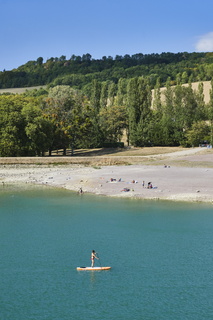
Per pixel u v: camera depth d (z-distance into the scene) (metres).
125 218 60.88
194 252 46.38
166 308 33.88
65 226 57.28
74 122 148.25
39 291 37.06
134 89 165.62
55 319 32.16
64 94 158.00
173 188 81.00
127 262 43.78
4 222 59.72
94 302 34.91
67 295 36.31
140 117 166.62
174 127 165.50
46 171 115.81
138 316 32.56
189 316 32.59
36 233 54.09
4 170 118.06
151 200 72.62
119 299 35.53
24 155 139.88
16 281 39.16
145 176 96.50
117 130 181.50
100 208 67.50
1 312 33.22
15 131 132.38
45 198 76.62
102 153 154.75
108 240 50.84
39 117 134.75
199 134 157.38
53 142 149.12
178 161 124.38
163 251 46.75
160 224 57.34
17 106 139.88
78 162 130.00
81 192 81.50
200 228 55.19
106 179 93.75
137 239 51.06
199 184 84.50
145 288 37.62
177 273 40.81
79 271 41.56
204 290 37.22
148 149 159.50
